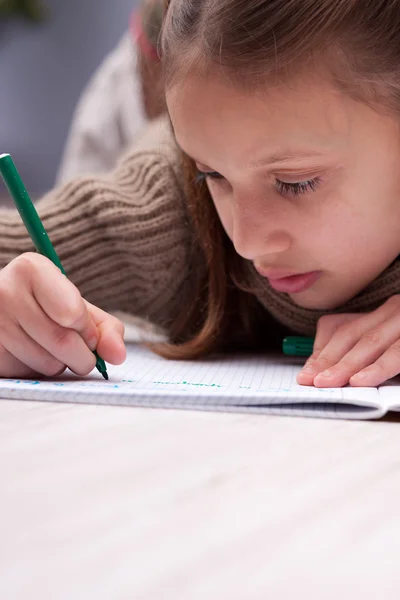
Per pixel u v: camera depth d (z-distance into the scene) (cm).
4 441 39
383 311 61
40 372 55
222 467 35
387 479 33
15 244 79
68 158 180
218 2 55
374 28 55
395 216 60
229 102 54
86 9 295
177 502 30
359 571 24
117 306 83
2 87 299
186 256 80
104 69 176
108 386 51
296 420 44
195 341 74
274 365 67
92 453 37
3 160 57
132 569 24
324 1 53
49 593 23
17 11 264
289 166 55
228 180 58
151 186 81
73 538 27
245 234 58
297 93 53
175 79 56
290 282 64
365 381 52
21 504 30
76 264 81
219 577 24
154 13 104
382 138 56
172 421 43
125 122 168
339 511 29
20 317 53
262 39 53
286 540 27
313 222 58
